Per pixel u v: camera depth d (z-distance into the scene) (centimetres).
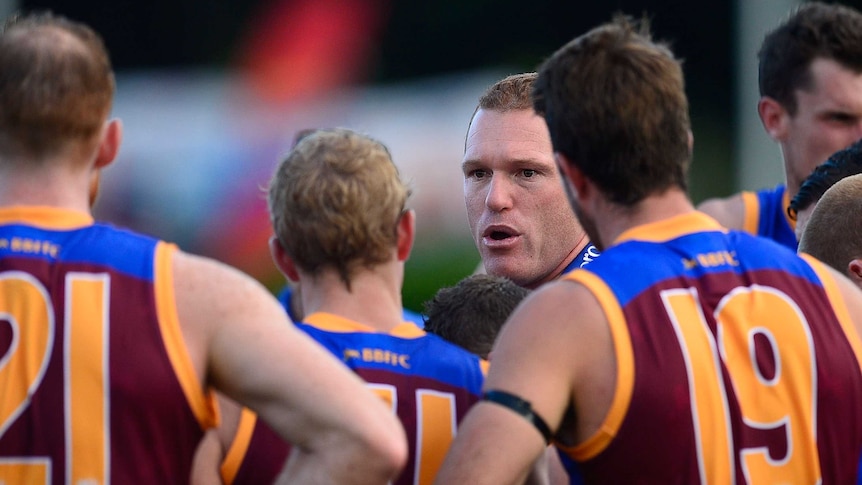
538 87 884
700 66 8406
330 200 880
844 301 855
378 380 876
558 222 1327
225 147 6144
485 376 926
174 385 754
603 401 788
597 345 791
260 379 759
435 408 887
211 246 5862
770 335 814
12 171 795
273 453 844
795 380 808
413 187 1023
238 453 844
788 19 1630
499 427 786
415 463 875
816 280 856
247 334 768
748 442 790
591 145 832
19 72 777
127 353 752
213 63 8181
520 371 798
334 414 747
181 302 771
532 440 786
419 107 6291
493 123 1331
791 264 859
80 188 809
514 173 1320
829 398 816
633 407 781
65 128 786
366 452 743
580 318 796
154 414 749
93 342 751
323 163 892
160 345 757
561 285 819
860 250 980
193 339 766
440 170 5762
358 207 882
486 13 8325
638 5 8406
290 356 762
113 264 776
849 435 822
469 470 782
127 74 8050
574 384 797
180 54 8256
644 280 809
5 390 742
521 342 806
